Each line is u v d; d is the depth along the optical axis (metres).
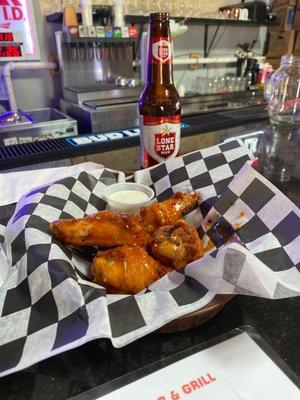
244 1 1.77
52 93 1.47
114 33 1.21
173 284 0.29
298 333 0.27
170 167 0.46
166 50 0.41
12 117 1.18
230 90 1.65
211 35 1.77
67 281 0.27
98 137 0.86
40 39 1.38
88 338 0.23
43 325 0.25
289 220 0.32
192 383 0.23
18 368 0.22
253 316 0.29
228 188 0.38
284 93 0.99
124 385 0.23
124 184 0.46
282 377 0.23
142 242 0.34
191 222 0.40
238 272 0.24
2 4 1.25
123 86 1.32
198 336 0.27
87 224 0.33
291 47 1.92
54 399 0.23
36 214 0.35
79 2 1.29
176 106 0.44
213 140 0.83
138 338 0.24
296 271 0.28
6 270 0.30
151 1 1.50
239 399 0.22
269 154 0.70
